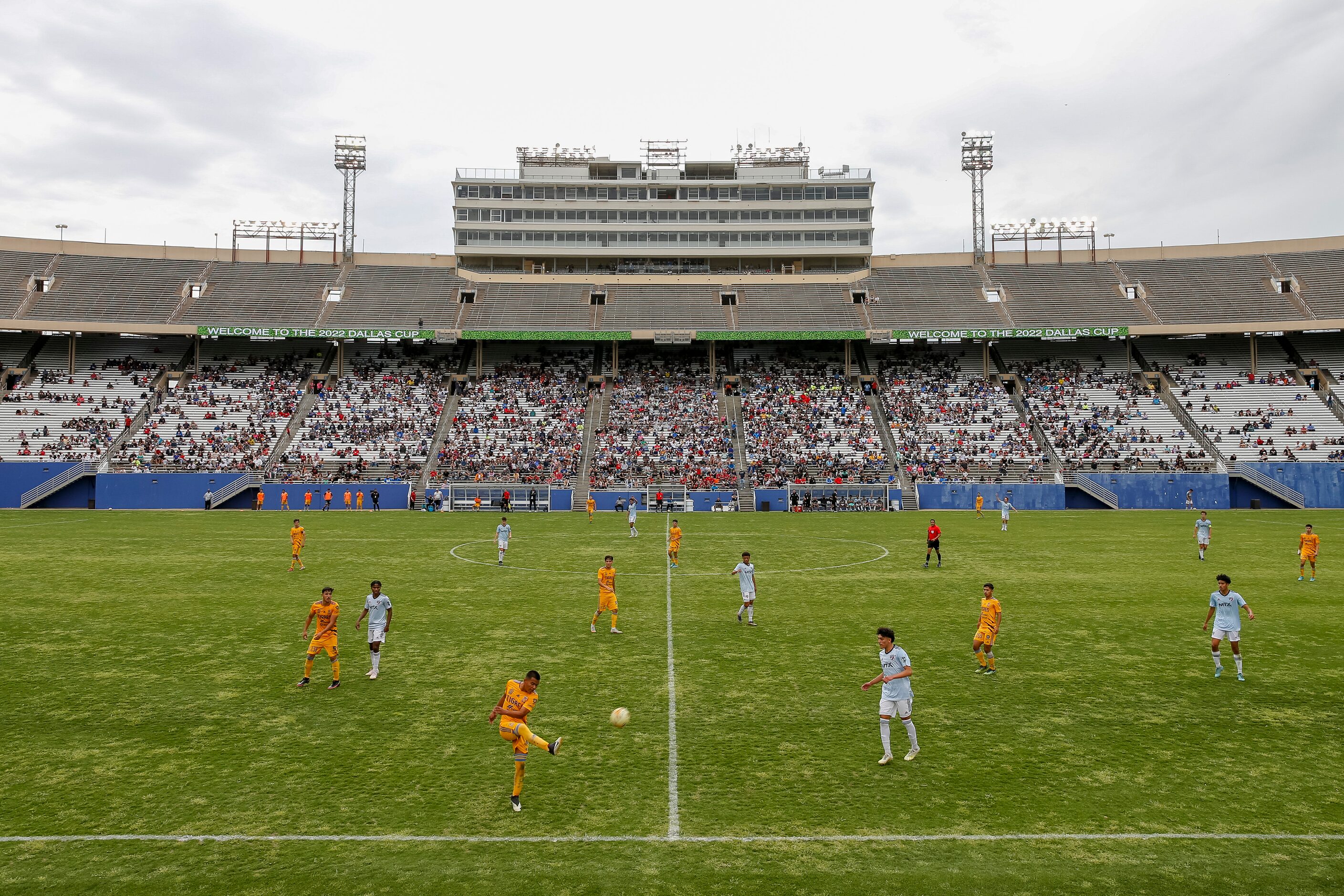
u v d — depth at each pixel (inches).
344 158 3555.6
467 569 1288.1
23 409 2780.5
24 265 3169.3
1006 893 371.2
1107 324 3179.1
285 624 889.5
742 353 3373.5
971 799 464.4
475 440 2797.7
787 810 451.2
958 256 3666.3
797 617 936.3
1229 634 692.1
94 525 1956.2
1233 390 2974.9
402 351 3299.7
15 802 455.5
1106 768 506.3
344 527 1961.1
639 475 2674.7
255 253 3528.5
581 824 434.9
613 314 3294.8
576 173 3779.5
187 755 523.2
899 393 3063.5
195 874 383.2
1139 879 381.4
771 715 600.7
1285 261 3326.8
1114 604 1010.1
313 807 451.5
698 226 3688.5
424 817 441.7
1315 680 684.7
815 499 2581.2
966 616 943.0
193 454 2659.9
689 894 370.3
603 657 759.1
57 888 370.3
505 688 668.1
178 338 3253.0
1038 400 2997.0
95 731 563.8
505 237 3673.7
